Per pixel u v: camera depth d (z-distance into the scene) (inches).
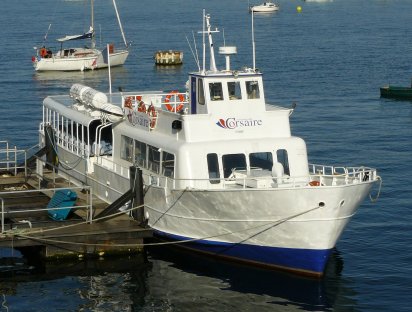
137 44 6274.6
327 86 4094.5
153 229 1619.1
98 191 1855.3
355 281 1472.7
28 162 2117.4
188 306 1365.7
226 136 1589.6
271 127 1617.9
